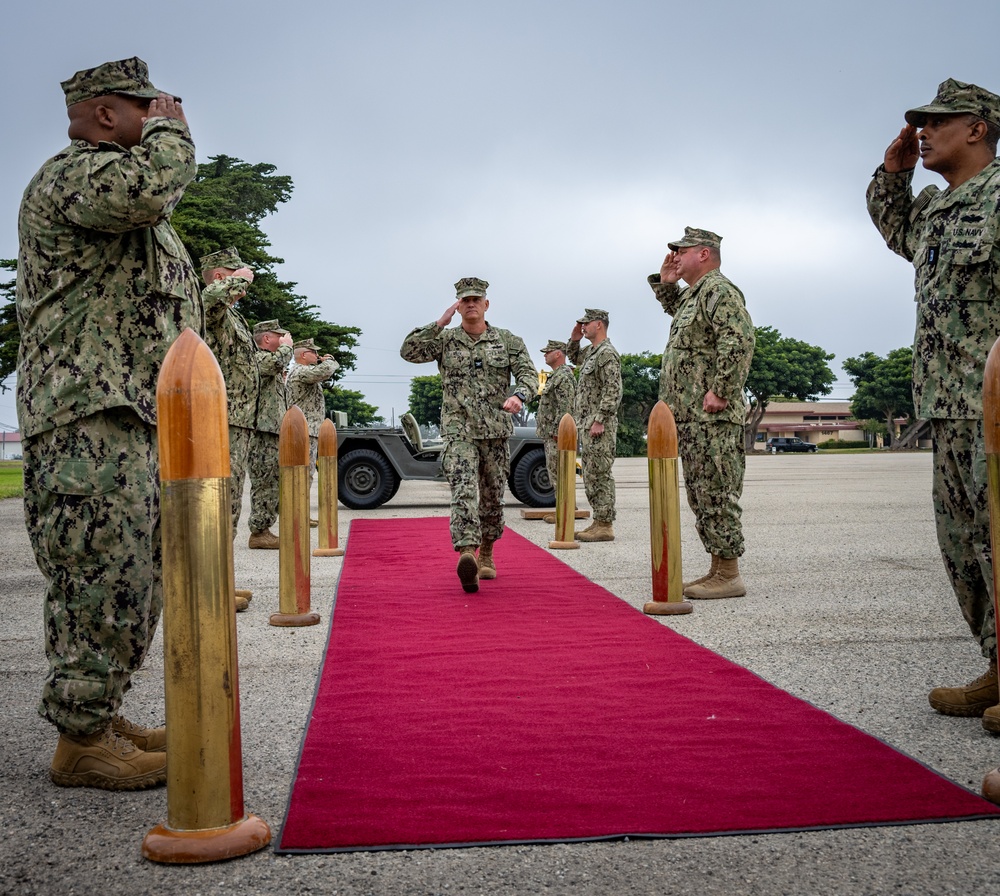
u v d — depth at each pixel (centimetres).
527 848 240
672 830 249
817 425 10319
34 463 283
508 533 1005
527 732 332
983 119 354
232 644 242
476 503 631
